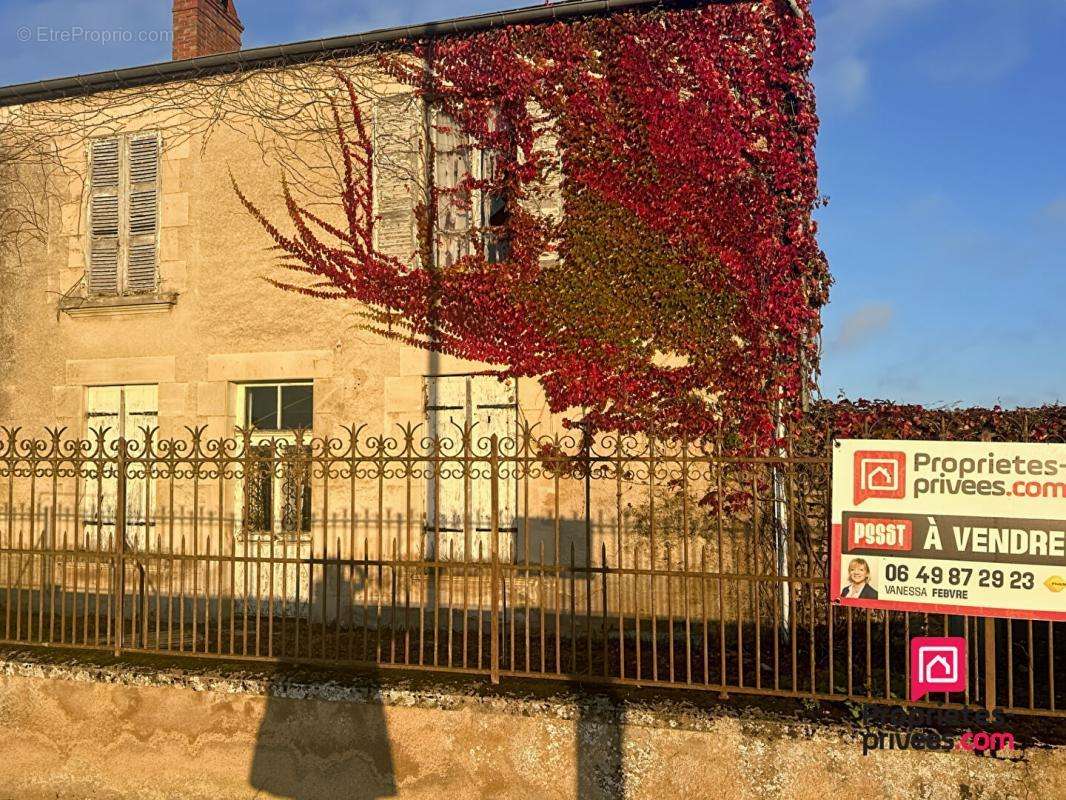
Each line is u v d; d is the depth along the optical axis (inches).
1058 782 155.3
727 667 211.6
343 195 306.0
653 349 268.1
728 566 257.3
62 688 206.7
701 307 264.5
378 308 299.7
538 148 285.4
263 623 284.0
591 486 271.3
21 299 339.3
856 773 164.4
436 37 299.0
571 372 275.0
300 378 309.6
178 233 324.2
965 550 171.5
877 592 176.1
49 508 326.6
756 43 266.7
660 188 270.4
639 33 274.7
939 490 173.8
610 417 270.1
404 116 303.1
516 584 278.8
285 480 307.0
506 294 284.0
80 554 223.0
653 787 173.2
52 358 334.3
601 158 275.9
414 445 291.7
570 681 193.5
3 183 342.6
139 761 200.4
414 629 273.6
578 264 276.5
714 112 267.9
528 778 179.2
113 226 332.8
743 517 257.6
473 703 182.5
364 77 307.1
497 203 305.6
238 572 308.3
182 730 198.4
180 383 318.0
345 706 189.5
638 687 189.6
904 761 162.6
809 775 166.2
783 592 248.4
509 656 225.3
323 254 306.7
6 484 331.0
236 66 319.3
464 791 182.1
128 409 330.6
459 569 282.2
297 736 191.9
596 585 267.4
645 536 265.6
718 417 260.4
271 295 311.6
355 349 301.1
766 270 259.4
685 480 184.2
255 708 194.9
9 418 335.6
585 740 176.9
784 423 252.8
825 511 247.4
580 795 176.2
